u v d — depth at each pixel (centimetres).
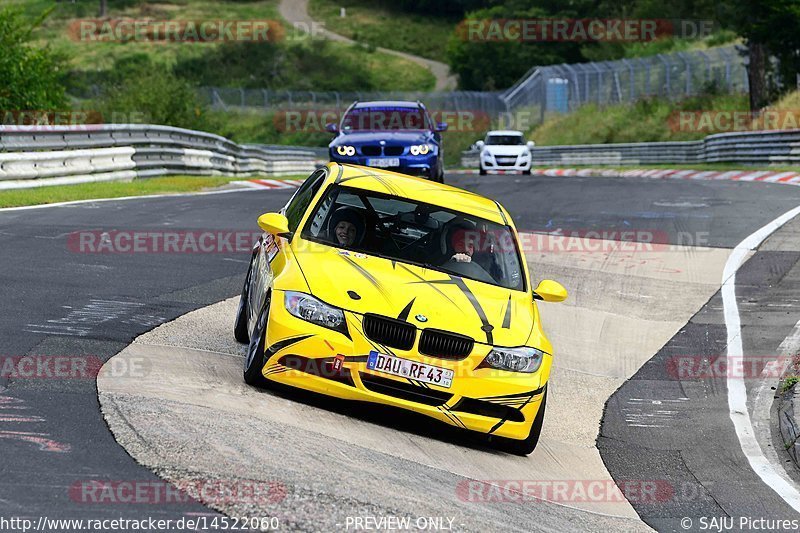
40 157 6731
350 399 2395
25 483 1742
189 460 1942
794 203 7281
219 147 10912
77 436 2005
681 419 3094
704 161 13450
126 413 2175
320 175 3050
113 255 4353
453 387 2400
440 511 1945
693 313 4350
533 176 11762
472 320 2489
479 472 2319
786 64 14300
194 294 3731
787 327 4078
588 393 3306
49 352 2636
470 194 3144
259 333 2506
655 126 17638
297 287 2461
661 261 5231
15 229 4747
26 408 2150
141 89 12912
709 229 6109
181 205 6425
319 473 2000
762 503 2394
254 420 2255
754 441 2922
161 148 8975
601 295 4600
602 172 12938
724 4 14412
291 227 2817
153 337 2959
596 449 2766
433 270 2684
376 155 6619
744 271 5012
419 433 2519
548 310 4322
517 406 2450
